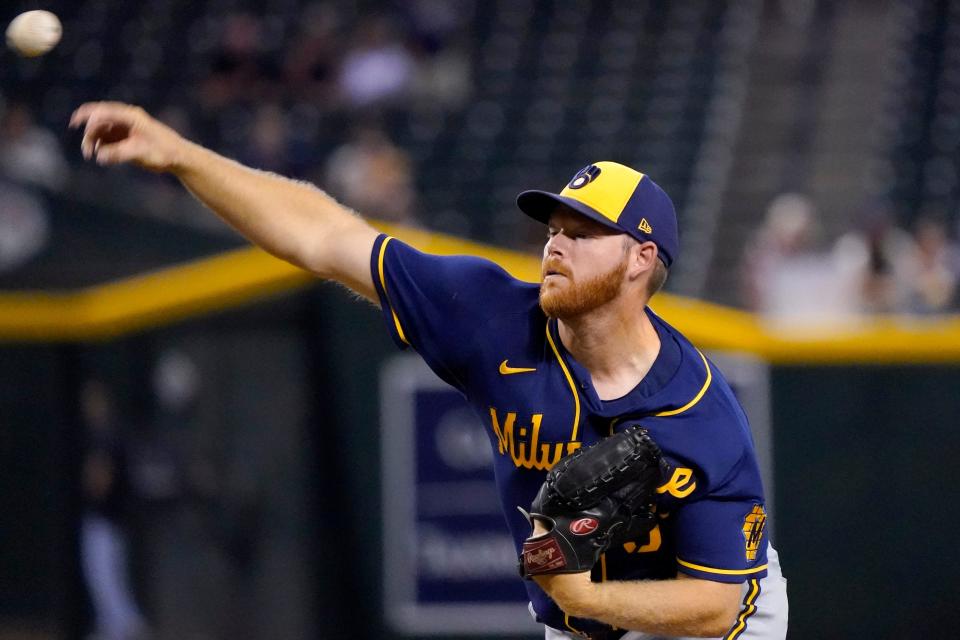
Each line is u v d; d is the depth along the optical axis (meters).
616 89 53.19
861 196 46.16
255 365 24.58
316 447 24.50
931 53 53.12
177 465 24.47
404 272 11.64
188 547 24.41
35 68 53.31
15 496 24.20
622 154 49.34
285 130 44.62
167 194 35.56
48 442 24.19
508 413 11.39
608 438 10.70
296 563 24.47
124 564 24.19
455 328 11.53
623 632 12.34
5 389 24.33
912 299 34.59
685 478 10.98
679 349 11.34
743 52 54.12
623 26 56.72
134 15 55.66
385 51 50.69
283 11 56.16
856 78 52.75
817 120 50.75
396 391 24.39
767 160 48.91
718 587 11.09
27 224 29.42
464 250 25.17
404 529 24.28
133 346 24.39
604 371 11.21
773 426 23.75
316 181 42.69
